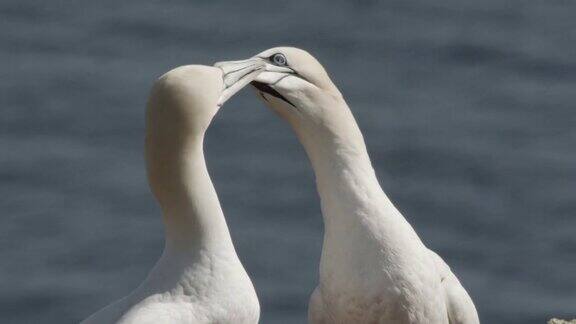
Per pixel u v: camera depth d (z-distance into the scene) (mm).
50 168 46094
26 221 43219
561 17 57656
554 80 52469
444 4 59062
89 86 51938
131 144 48125
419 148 47125
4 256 41375
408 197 44844
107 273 40500
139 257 41188
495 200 44344
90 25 57719
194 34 57312
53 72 53094
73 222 43000
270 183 45031
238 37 57312
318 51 56125
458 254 41969
